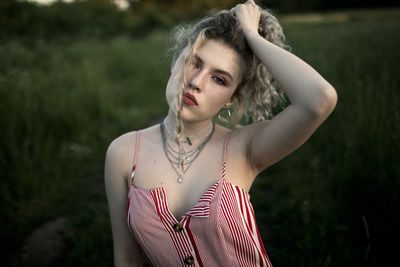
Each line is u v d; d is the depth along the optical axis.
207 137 1.51
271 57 1.33
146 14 25.50
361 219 3.20
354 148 3.75
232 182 1.45
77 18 18.27
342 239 2.96
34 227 3.64
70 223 3.69
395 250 2.87
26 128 4.95
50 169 4.50
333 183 3.68
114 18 22.12
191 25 1.66
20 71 7.27
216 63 1.38
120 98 8.45
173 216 1.36
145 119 7.33
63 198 4.08
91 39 14.42
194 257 1.35
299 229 3.21
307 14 35.03
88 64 9.30
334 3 37.47
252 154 1.47
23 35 15.05
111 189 1.53
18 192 3.93
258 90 1.53
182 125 1.41
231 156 1.48
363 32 7.23
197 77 1.38
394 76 4.38
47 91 6.36
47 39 14.62
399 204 3.10
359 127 3.86
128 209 1.46
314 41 8.24
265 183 4.31
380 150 3.42
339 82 5.05
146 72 10.38
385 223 3.11
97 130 6.20
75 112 6.12
